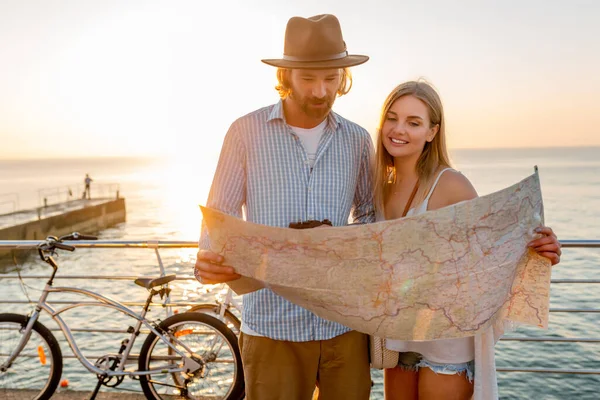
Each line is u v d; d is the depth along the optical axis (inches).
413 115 80.7
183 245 130.0
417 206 82.7
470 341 82.0
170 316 130.3
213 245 72.7
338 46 76.6
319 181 81.5
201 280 78.0
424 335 72.3
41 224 1457.9
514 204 71.0
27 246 127.9
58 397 130.8
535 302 76.6
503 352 469.4
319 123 82.6
